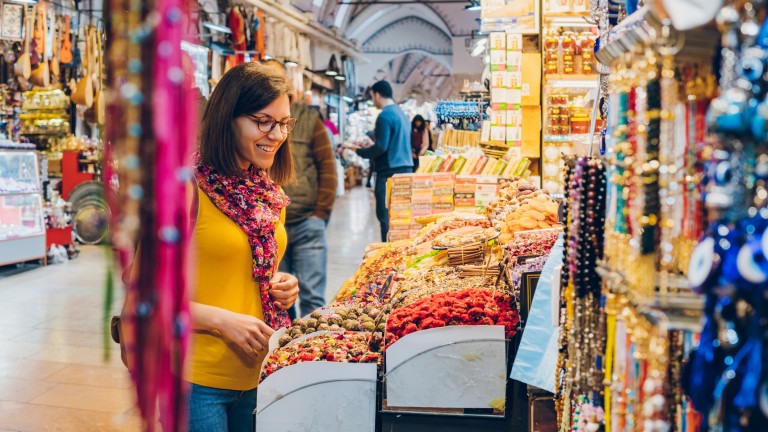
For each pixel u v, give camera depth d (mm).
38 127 9766
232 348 1876
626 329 1122
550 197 3559
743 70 774
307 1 17484
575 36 4598
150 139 596
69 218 8477
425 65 37469
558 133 4629
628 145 1113
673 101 973
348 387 1947
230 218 1869
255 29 12070
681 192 1005
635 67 1064
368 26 27609
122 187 603
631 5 1407
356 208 15258
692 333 1086
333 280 6918
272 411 1952
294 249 4121
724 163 813
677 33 936
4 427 3400
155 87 597
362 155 6906
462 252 2965
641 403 1081
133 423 3471
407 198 4805
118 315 1551
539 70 4777
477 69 27500
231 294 1892
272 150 1933
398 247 3727
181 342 647
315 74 17562
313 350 2029
